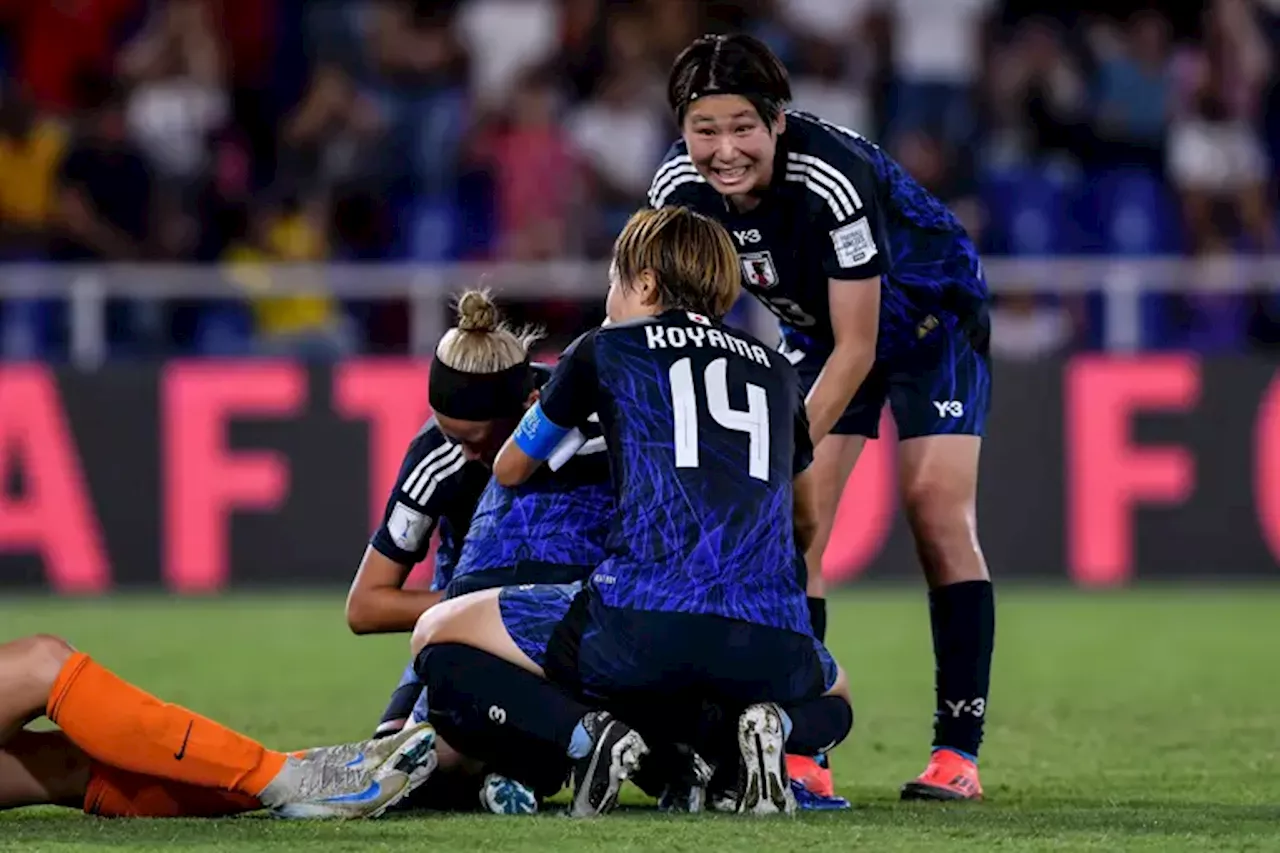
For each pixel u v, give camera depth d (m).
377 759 15.07
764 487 15.30
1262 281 39.75
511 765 15.52
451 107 46.12
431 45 47.12
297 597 38.88
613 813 15.30
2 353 41.12
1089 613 35.78
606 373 15.32
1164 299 41.47
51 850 13.72
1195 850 14.05
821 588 18.50
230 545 39.81
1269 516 39.69
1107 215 45.12
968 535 18.28
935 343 18.50
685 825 14.67
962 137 45.56
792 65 46.22
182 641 31.81
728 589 15.04
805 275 17.78
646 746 15.04
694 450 15.18
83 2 48.09
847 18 47.69
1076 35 47.59
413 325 41.31
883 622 34.31
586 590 15.21
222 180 44.47
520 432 15.61
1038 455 39.75
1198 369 39.66
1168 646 31.05
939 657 18.09
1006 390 39.75
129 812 15.10
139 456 39.72
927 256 18.41
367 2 47.62
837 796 17.36
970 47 46.53
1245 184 45.84
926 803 16.95
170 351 40.75
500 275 39.31
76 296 39.75
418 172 45.38
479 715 15.18
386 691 25.78
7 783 15.04
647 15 47.25
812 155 17.27
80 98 47.88
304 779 14.95
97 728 14.60
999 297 40.94
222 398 39.78
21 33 48.03
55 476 39.62
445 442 16.47
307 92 48.06
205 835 14.26
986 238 44.22
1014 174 44.78
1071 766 19.36
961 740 17.70
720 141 16.70
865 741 21.59
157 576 39.75
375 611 16.56
